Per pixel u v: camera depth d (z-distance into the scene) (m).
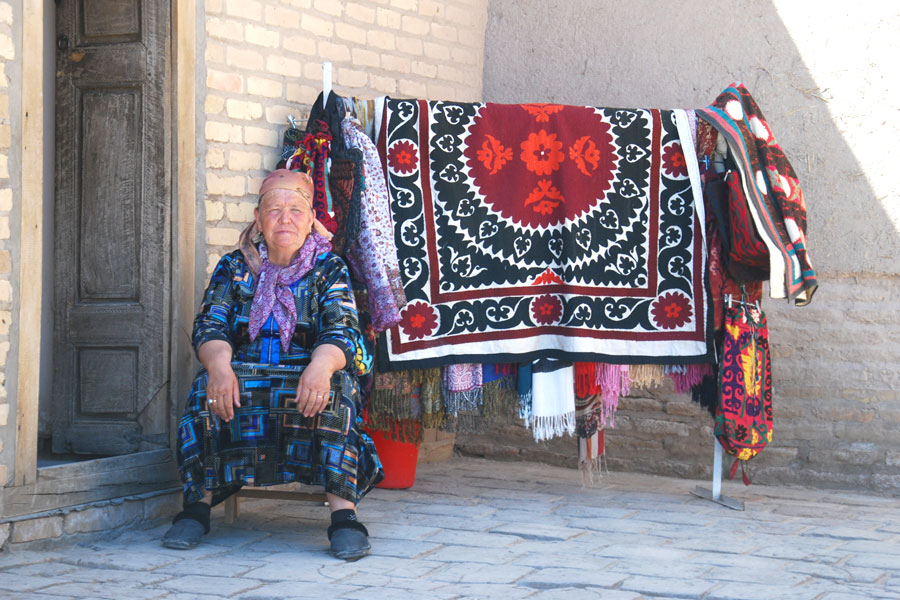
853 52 5.24
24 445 3.77
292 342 3.98
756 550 3.86
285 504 4.75
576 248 4.68
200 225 4.45
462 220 4.68
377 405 4.69
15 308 3.73
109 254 4.45
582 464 5.19
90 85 4.45
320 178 4.41
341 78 5.21
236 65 4.61
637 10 5.86
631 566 3.60
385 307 4.40
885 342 5.19
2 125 3.67
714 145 4.73
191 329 4.43
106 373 4.46
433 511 4.57
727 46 5.59
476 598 3.18
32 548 3.79
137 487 4.25
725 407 4.64
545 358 4.71
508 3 6.25
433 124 4.68
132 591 3.25
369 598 3.17
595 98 6.00
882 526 4.36
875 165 5.19
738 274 4.61
